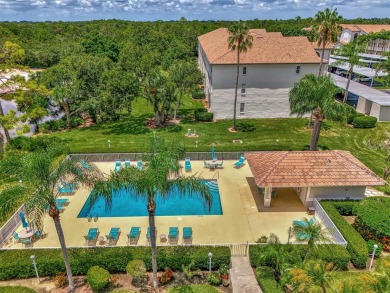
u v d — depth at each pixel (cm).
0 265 1800
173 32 10356
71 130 4341
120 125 4453
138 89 4131
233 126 4200
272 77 4400
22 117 3531
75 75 4403
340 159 2491
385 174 2864
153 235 1653
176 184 1656
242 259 1934
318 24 3916
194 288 1756
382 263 1559
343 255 1842
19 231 2183
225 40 5084
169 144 1758
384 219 2038
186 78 4412
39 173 1530
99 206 2564
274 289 1669
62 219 2364
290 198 2631
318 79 2978
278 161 2480
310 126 4272
